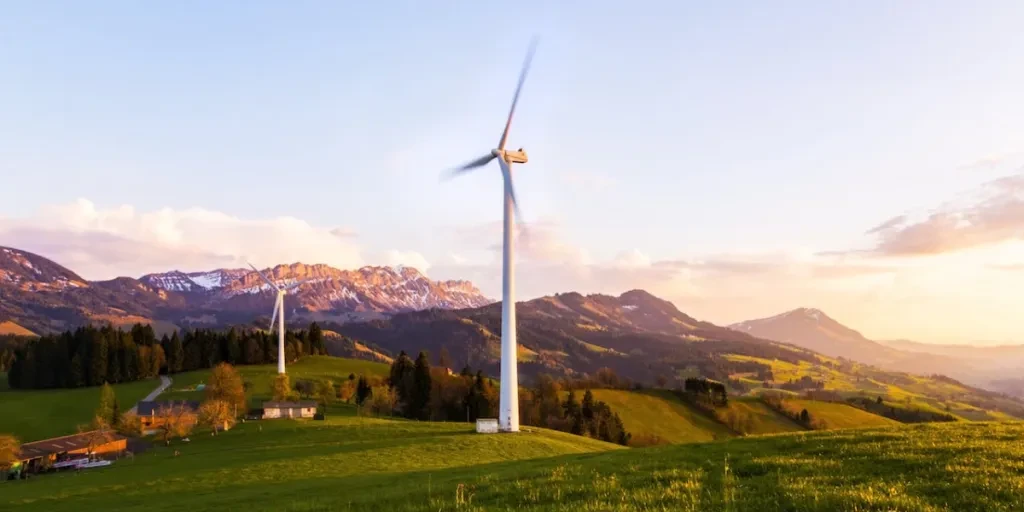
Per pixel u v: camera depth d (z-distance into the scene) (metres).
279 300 162.00
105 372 176.00
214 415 104.12
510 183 79.38
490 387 146.75
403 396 151.00
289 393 139.00
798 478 20.73
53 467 83.19
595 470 26.69
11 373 177.75
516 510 18.12
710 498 17.92
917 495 17.72
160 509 38.28
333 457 59.50
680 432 162.88
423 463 56.06
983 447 24.44
